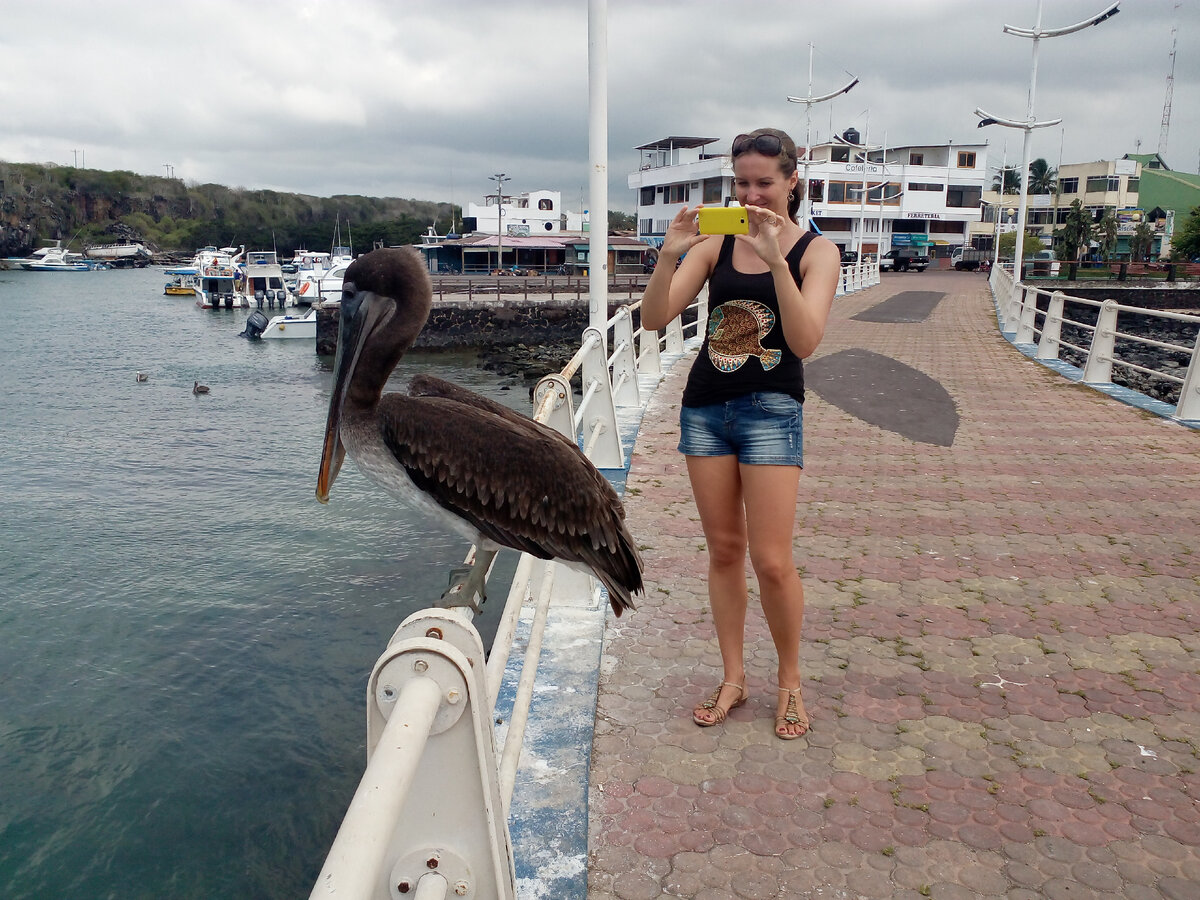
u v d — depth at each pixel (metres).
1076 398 11.19
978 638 4.39
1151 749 3.44
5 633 10.19
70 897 6.29
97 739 8.15
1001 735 3.53
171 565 12.23
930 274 58.03
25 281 102.19
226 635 10.16
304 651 9.81
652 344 12.25
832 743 3.47
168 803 7.30
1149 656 4.21
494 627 9.62
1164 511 6.47
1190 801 3.12
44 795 7.37
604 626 4.39
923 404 10.72
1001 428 9.41
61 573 11.95
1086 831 2.96
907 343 17.47
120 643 9.98
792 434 3.18
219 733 8.27
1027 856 2.84
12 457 18.70
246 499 15.37
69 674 9.30
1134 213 79.44
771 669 4.04
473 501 2.51
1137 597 4.90
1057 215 86.38
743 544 3.46
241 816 7.17
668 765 3.31
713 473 3.31
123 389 28.50
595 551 2.63
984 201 86.44
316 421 23.45
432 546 12.88
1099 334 12.23
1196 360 9.59
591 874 2.75
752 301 3.13
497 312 40.88
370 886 0.91
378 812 1.00
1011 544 5.76
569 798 3.07
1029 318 17.17
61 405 25.47
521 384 29.30
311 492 15.85
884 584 5.09
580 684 3.81
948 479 7.36
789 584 3.32
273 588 11.47
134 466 18.05
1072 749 3.44
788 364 3.16
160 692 8.97
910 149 69.75
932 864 2.80
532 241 69.75
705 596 4.84
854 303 29.42
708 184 62.75
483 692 1.46
